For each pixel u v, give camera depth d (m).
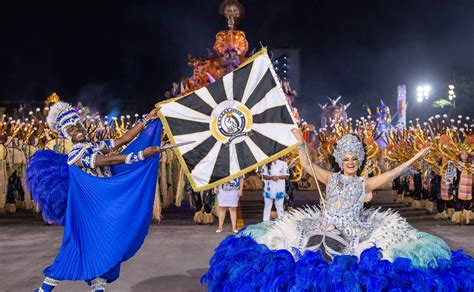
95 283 5.70
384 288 4.46
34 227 12.65
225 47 20.62
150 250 9.63
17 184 15.98
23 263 8.69
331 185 5.27
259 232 5.39
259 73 6.32
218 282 4.98
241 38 20.84
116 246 5.54
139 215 5.70
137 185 5.74
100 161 5.70
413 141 16.30
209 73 19.83
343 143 5.25
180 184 13.26
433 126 15.12
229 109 6.34
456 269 4.75
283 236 5.27
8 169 15.47
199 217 13.13
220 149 6.31
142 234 5.79
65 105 6.01
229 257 5.06
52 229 12.30
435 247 4.86
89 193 5.67
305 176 22.83
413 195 17.17
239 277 4.79
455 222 13.47
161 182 15.94
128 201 5.67
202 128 6.36
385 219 5.26
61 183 5.87
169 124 6.38
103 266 5.48
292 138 6.10
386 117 23.39
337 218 5.15
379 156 18.55
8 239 10.97
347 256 4.62
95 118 14.89
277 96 6.24
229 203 11.71
